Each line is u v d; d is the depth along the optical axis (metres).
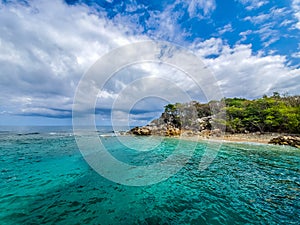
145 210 5.27
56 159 11.48
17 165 10.09
